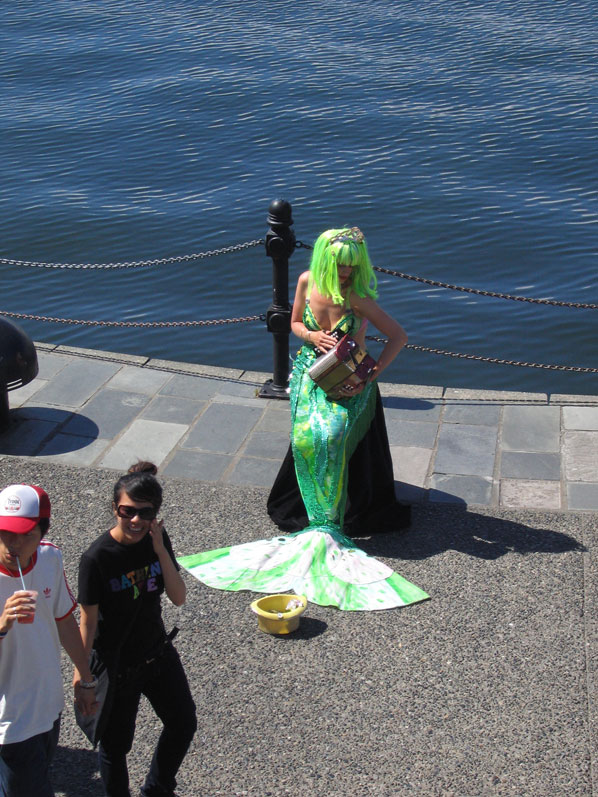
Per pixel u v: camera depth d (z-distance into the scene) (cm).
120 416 759
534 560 577
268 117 2033
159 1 3123
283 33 2722
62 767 431
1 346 714
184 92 2194
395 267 1423
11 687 354
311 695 472
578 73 2300
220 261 1446
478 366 1180
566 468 679
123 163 1819
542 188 1661
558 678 480
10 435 728
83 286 1393
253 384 814
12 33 2781
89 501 645
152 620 380
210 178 1745
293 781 421
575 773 421
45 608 360
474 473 677
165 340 1257
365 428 600
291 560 577
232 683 480
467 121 1986
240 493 658
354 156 1827
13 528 343
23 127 2008
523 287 1355
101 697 369
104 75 2366
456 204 1606
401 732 447
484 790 413
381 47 2577
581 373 1162
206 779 423
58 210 1612
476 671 486
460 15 2883
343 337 582
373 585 554
